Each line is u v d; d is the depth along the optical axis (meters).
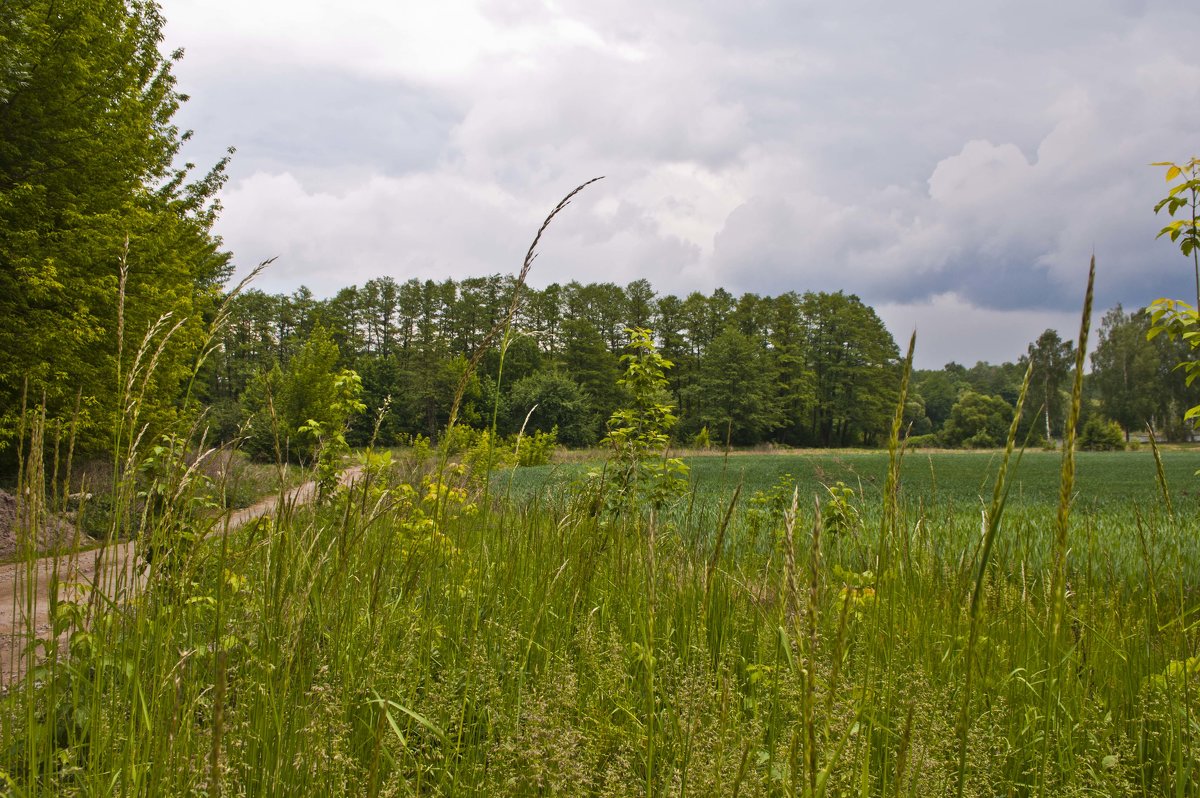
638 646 2.56
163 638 2.01
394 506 2.58
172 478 2.14
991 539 1.25
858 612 2.56
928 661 2.47
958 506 10.12
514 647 2.54
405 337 106.31
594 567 3.01
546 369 82.38
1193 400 83.25
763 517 6.50
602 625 2.87
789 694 2.25
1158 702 2.40
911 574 3.07
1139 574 4.72
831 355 98.69
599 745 2.17
